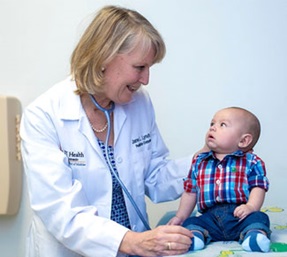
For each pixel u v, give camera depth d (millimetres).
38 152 1230
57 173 1209
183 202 1291
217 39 1845
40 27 1844
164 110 1877
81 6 1830
